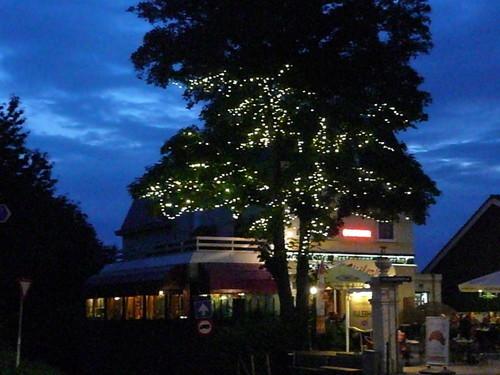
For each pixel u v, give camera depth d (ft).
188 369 88.89
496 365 82.69
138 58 88.07
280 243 91.04
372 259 116.98
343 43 86.84
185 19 88.63
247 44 84.84
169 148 89.25
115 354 106.52
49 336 122.01
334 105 84.43
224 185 88.63
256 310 100.07
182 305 105.50
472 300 131.44
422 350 91.71
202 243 106.42
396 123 87.71
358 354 74.28
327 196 90.79
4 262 114.01
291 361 80.23
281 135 88.43
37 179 120.67
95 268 140.97
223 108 87.61
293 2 84.48
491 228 131.95
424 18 88.02
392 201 92.17
